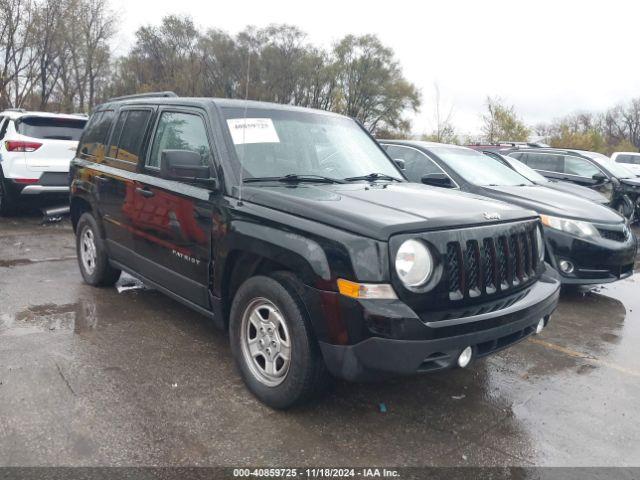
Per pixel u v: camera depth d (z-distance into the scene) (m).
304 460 2.88
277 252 3.19
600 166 11.49
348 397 3.60
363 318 2.83
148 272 4.55
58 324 4.59
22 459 2.73
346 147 4.49
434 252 2.98
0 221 9.36
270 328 3.37
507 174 7.59
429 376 4.02
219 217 3.63
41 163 9.09
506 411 3.57
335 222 3.02
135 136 4.81
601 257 5.98
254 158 3.86
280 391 3.25
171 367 3.87
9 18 22.11
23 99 23.92
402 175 4.66
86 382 3.57
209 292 3.79
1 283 5.71
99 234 5.29
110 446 2.88
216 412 3.29
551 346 4.88
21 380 3.54
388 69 44.34
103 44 26.19
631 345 5.03
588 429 3.40
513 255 3.44
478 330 3.01
